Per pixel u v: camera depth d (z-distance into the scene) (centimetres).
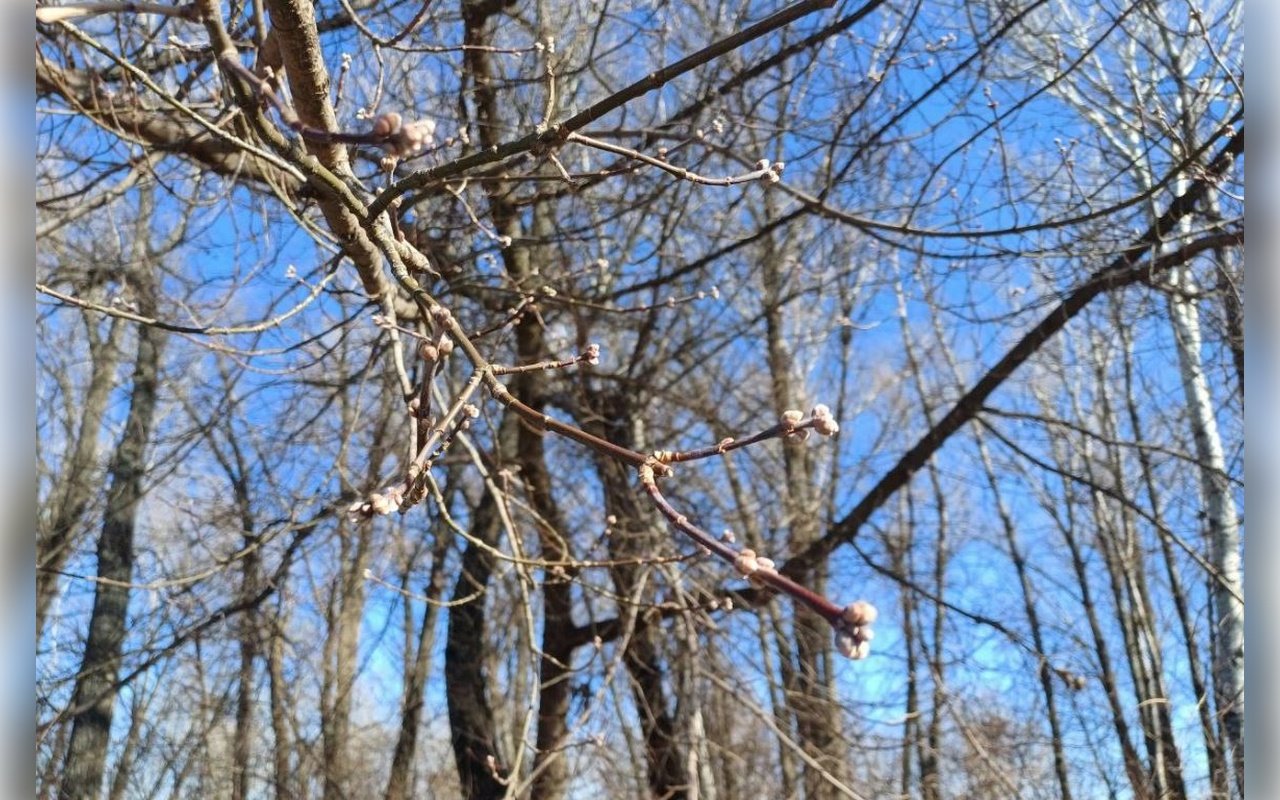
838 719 750
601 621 859
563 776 852
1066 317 696
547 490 830
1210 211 646
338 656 1127
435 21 613
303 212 481
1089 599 1446
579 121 291
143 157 544
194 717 1072
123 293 629
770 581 149
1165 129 609
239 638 903
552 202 762
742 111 659
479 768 913
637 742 758
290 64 285
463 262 645
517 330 754
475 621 956
